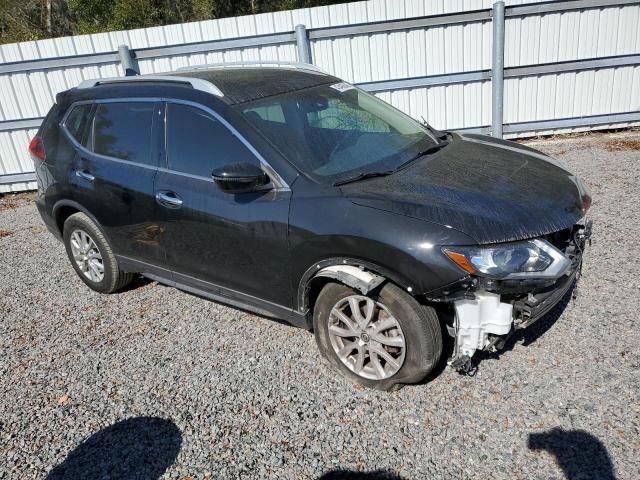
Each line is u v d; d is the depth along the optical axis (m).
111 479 2.70
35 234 6.83
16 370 3.75
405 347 2.91
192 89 3.66
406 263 2.69
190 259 3.70
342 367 3.22
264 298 3.41
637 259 4.26
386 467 2.60
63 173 4.39
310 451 2.75
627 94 7.67
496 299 2.68
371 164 3.34
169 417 3.10
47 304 4.73
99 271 4.63
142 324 4.20
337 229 2.87
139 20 19.12
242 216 3.25
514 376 3.11
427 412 2.92
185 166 3.61
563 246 2.99
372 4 7.49
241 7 20.66
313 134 3.46
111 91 4.19
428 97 7.96
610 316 3.56
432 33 7.58
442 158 3.50
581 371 3.09
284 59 7.91
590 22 7.31
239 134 3.33
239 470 2.67
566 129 8.02
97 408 3.25
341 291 3.04
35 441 3.02
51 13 23.14
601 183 6.07
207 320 4.16
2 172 8.71
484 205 2.82
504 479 2.46
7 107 8.31
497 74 7.54
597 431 2.66
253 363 3.53
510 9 7.30
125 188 3.90
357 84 7.94
